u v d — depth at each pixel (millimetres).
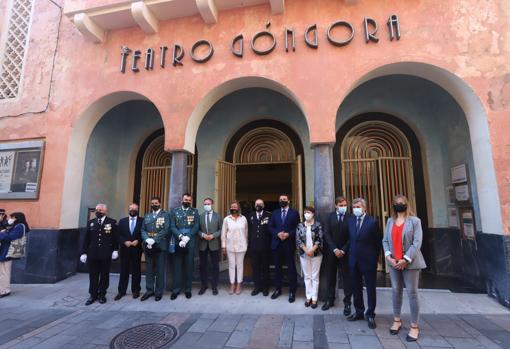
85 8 5840
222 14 5652
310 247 4297
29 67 6523
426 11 4867
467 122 5105
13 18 6906
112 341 3324
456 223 5746
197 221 5012
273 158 7211
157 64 5770
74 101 6113
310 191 6664
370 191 6660
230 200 6945
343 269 4023
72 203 6133
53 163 5996
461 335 3299
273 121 7238
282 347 3127
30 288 5367
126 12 5746
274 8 5289
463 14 4758
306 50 5121
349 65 4922
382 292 4836
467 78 4574
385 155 6785
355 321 3746
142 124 7895
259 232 4934
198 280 5746
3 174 6148
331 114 4812
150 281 4812
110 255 4758
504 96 4441
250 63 5289
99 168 7109
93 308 4410
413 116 6516
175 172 5328
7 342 3326
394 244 3416
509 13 4633
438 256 6070
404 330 3445
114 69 5992
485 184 4516
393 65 4852
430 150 6383
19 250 5109
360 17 5066
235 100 7246
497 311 3992
